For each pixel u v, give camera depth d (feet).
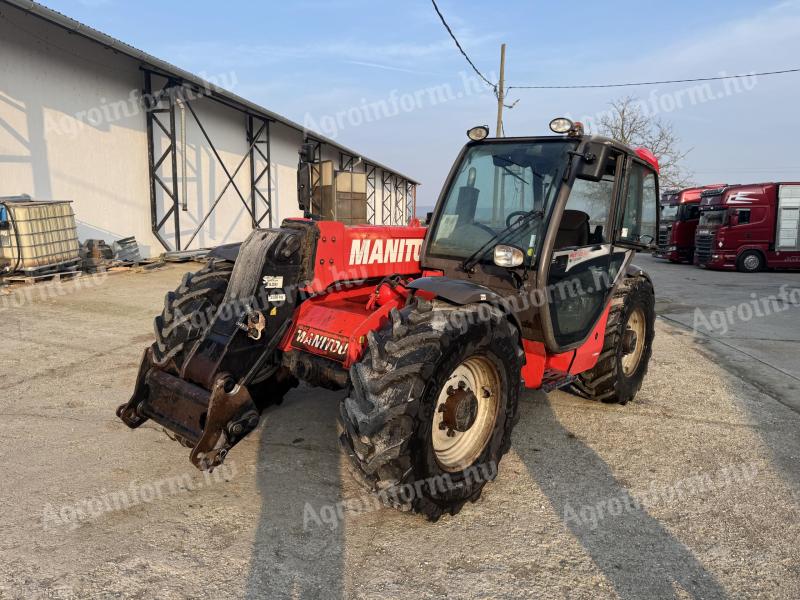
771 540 8.23
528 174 10.61
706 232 54.60
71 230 29.17
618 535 8.25
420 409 7.66
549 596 6.88
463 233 11.21
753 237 51.11
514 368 9.27
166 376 9.32
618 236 12.21
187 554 7.51
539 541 8.04
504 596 6.86
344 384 9.02
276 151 56.44
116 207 35.45
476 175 11.31
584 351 11.83
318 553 7.61
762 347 20.84
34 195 29.94
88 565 7.22
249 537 7.93
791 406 14.25
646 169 13.41
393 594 6.84
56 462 10.02
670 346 20.81
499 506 9.00
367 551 7.70
